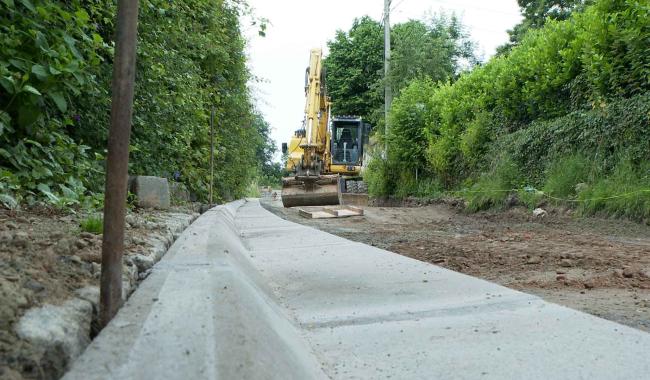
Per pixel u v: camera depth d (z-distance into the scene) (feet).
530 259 18.45
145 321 5.89
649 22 37.04
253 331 6.07
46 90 14.47
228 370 4.78
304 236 23.29
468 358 7.16
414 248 22.91
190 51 31.27
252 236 24.23
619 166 36.73
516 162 49.21
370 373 6.80
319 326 9.02
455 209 54.29
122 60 6.36
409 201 70.95
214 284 7.85
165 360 4.81
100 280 7.00
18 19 14.11
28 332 5.01
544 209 41.14
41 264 7.46
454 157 64.49
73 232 10.79
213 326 5.78
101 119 20.98
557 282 14.58
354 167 87.20
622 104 38.91
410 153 72.38
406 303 10.32
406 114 73.72
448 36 128.77
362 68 150.41
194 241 12.95
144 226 14.79
